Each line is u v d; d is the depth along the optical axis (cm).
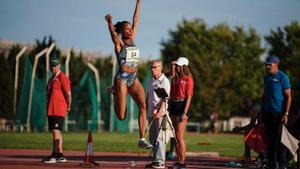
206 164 2458
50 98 2361
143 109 1842
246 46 11919
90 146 2202
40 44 9531
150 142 2192
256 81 11562
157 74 2194
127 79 1778
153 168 2138
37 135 5550
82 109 9775
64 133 6794
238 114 11906
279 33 10881
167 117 2128
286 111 2152
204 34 12188
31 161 2392
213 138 6141
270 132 2186
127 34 1805
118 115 1798
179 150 2092
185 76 2098
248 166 2420
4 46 11500
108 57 12531
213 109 11056
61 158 2355
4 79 8300
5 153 2975
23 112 7262
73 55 10650
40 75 9125
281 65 10644
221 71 11131
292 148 2155
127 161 2536
